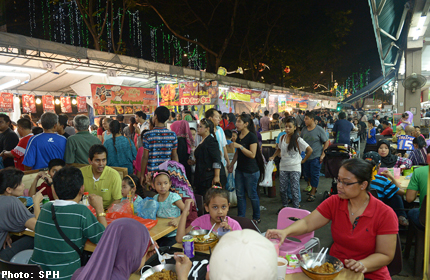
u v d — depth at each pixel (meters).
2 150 5.89
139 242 1.62
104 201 3.74
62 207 2.35
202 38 18.77
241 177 4.86
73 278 1.67
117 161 5.40
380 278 2.22
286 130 5.28
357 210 2.31
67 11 16.83
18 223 2.87
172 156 4.67
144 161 4.49
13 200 2.89
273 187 6.97
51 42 5.39
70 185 2.39
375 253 2.20
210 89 8.02
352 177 2.19
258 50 22.19
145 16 17.69
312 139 6.41
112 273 1.53
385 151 5.36
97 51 6.20
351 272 2.06
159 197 3.41
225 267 0.92
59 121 5.39
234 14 16.55
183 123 6.28
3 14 13.78
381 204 2.24
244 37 19.86
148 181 4.18
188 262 1.75
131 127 7.48
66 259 2.27
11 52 4.99
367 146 10.17
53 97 9.75
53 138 4.43
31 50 5.21
